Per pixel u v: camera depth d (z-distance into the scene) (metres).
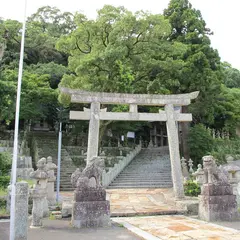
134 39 22.45
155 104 15.71
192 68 27.09
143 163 27.61
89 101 14.89
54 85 36.47
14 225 7.11
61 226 9.66
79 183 9.86
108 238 7.96
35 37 40.62
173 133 15.40
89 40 22.94
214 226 9.51
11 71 27.17
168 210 12.20
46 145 30.12
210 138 30.22
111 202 14.52
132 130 37.38
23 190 7.33
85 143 34.16
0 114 18.09
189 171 24.88
